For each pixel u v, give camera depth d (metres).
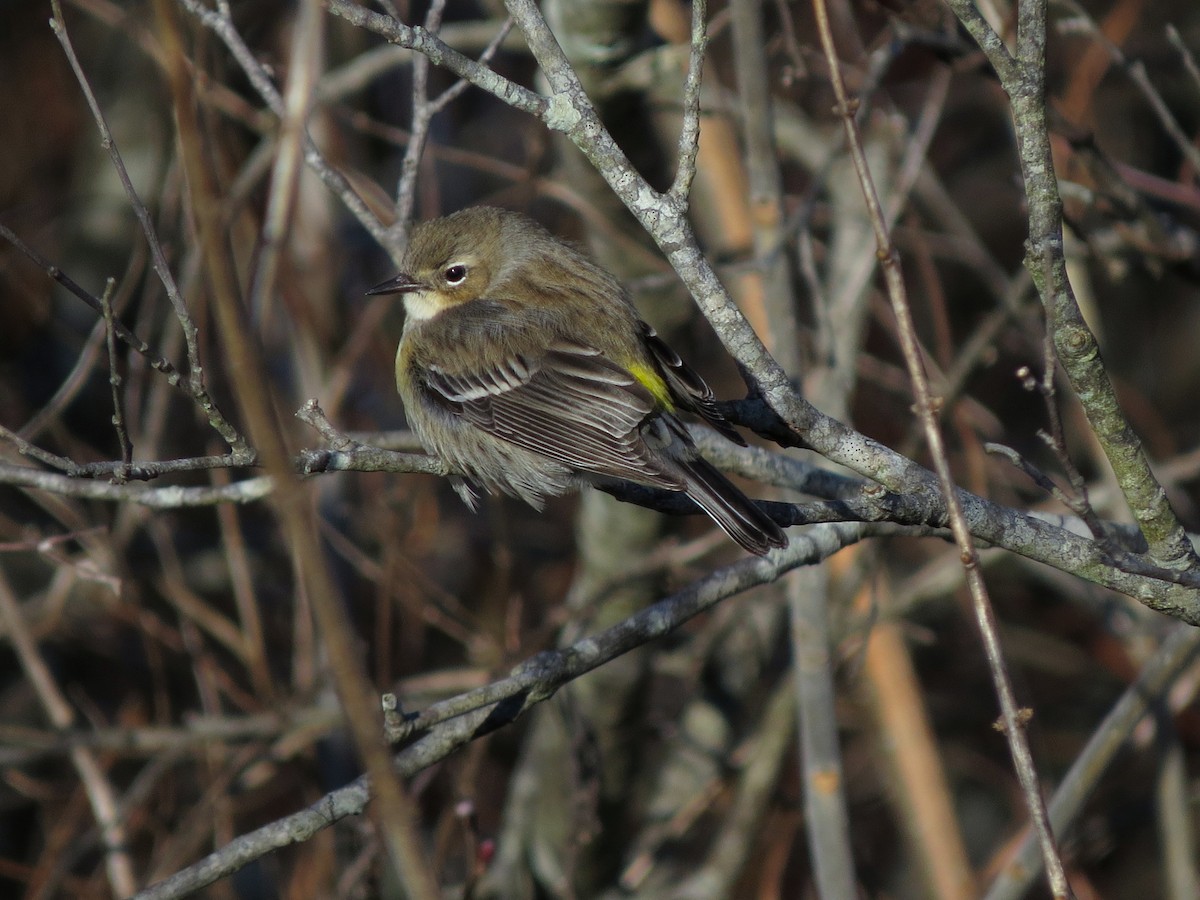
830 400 11.10
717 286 6.64
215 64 12.96
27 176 17.75
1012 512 7.05
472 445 9.32
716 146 12.56
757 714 14.33
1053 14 12.84
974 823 15.98
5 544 10.47
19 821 15.52
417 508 14.23
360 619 14.98
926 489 6.89
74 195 16.95
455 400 9.28
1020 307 12.44
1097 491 12.96
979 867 15.51
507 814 14.07
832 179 13.46
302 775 13.64
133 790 13.10
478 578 15.85
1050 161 6.04
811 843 10.17
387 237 9.94
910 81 16.48
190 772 15.75
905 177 12.38
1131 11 14.49
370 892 10.86
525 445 8.84
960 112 18.02
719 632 13.53
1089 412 6.48
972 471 13.41
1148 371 18.06
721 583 7.70
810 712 10.21
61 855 13.70
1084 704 16.41
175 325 13.20
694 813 13.30
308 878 13.19
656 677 15.19
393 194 16.66
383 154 16.91
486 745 13.01
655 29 12.05
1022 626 16.34
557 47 6.55
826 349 11.15
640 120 12.04
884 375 15.15
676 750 14.30
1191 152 11.11
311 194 14.09
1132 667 15.55
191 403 15.42
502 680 7.16
